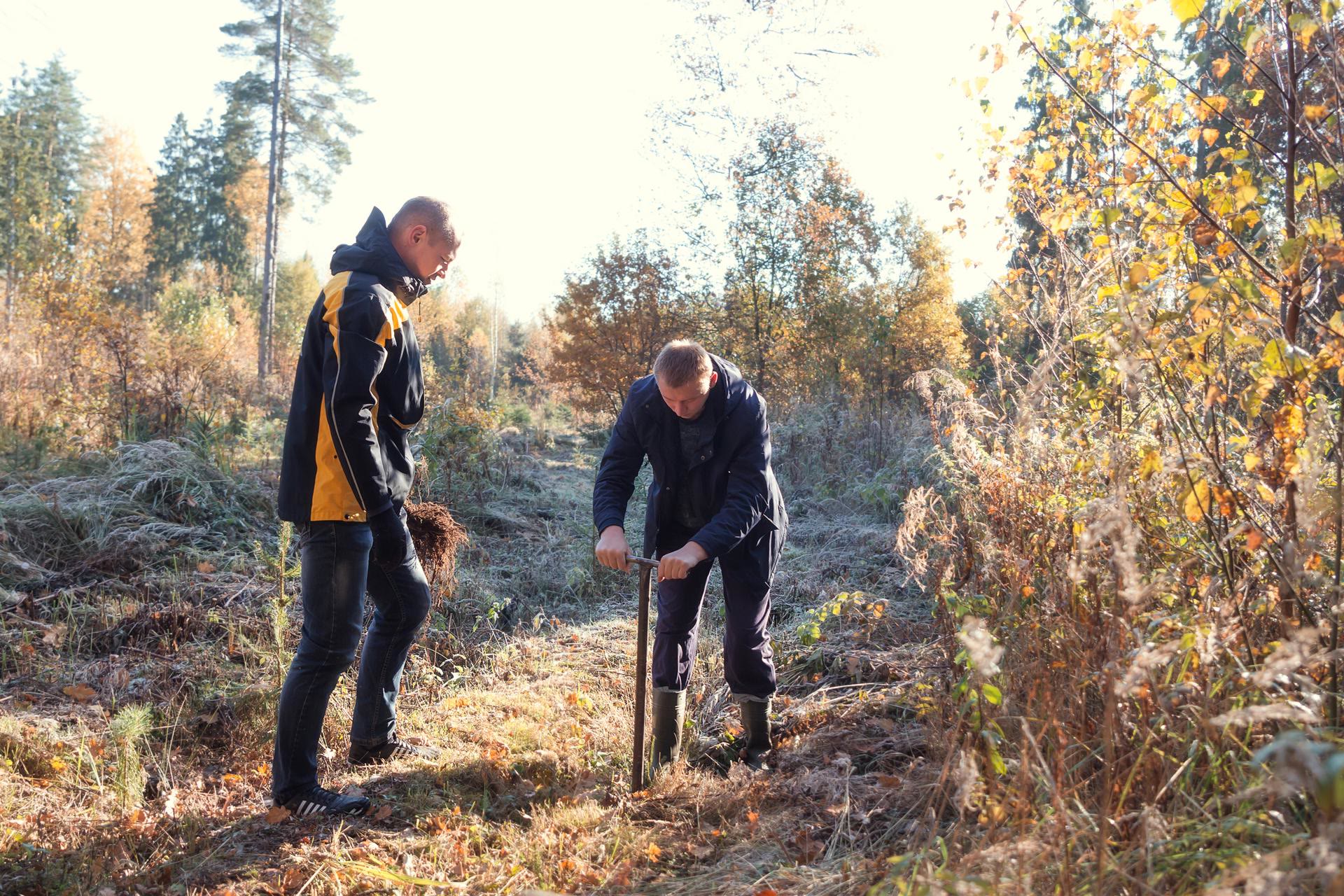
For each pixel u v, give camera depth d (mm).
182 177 48000
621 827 2801
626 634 5047
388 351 3072
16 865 2584
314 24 27719
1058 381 3291
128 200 40344
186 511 5773
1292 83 2447
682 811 2969
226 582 4930
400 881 2488
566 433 15969
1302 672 2162
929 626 4559
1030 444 3230
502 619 5266
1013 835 2057
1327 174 2367
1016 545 3076
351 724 3652
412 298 3236
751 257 16312
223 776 3260
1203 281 2193
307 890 2502
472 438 7699
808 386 14203
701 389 2994
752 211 16219
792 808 2965
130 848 2705
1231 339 2248
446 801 3096
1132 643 2285
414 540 4125
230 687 3801
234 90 27969
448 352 28000
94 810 2928
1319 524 2377
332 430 2832
